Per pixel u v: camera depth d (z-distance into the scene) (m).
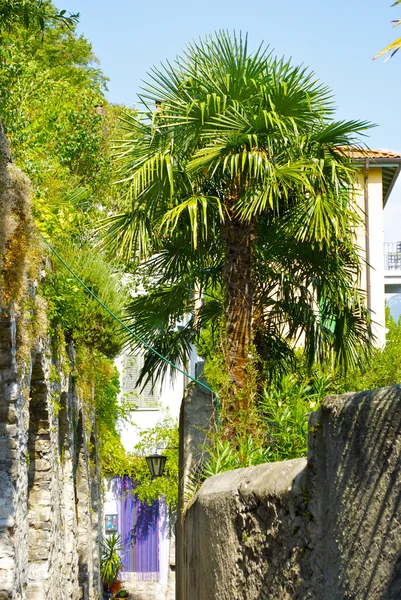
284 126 8.26
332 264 9.76
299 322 10.22
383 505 1.80
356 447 1.96
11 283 7.75
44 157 13.54
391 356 13.50
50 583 10.86
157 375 10.84
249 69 8.76
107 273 13.38
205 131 8.70
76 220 12.95
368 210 22.36
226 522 3.74
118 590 23.14
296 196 9.23
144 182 8.62
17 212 7.77
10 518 8.24
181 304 10.56
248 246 9.01
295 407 6.39
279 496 2.70
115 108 17.61
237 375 8.56
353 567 1.96
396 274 23.11
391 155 22.17
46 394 10.59
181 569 8.73
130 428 24.97
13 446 8.32
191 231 9.52
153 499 25.00
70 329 13.24
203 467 8.04
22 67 12.98
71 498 13.49
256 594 3.09
